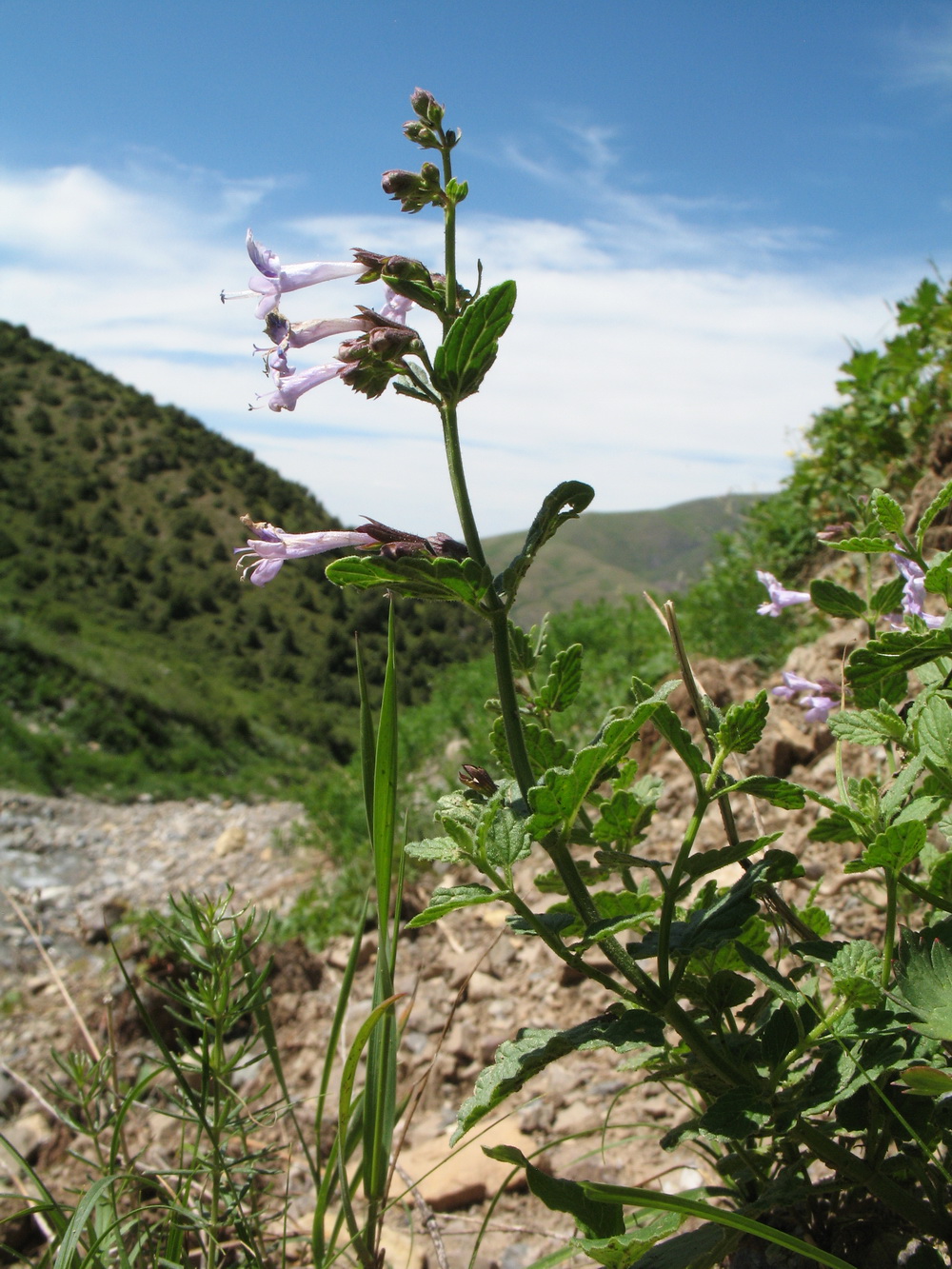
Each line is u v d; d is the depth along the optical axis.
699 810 1.50
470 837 1.44
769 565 7.32
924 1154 1.52
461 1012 3.85
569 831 1.47
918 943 1.49
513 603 1.53
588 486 1.54
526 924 1.55
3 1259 2.54
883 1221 1.65
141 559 76.19
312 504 96.88
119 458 93.56
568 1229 2.52
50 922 7.04
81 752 16.09
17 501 81.31
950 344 5.69
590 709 6.71
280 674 63.16
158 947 4.95
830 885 3.25
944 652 1.60
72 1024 4.93
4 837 10.21
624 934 2.18
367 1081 1.99
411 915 4.86
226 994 2.04
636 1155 2.66
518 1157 1.51
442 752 8.52
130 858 9.51
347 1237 2.61
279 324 1.76
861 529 2.15
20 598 30.41
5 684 20.03
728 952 1.77
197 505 89.38
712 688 5.19
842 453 6.55
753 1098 1.45
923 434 5.64
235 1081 3.96
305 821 8.91
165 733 21.06
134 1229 2.15
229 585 75.44
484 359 1.50
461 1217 2.55
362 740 2.00
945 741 1.59
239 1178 2.52
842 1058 1.49
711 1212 1.22
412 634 50.41
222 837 9.09
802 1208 1.71
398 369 1.59
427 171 1.61
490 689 8.92
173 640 65.62
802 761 4.21
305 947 4.80
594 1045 1.39
